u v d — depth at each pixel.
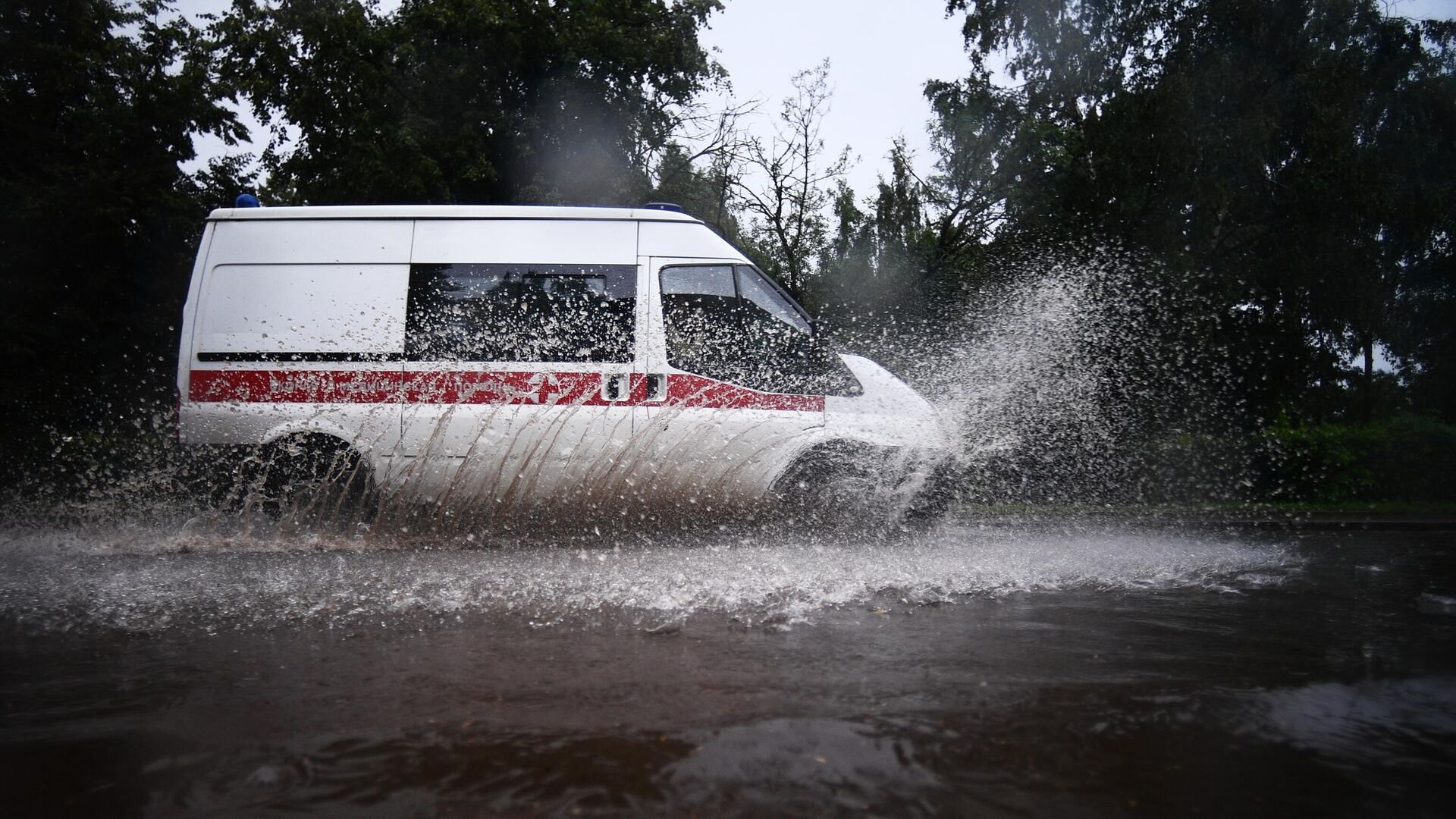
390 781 1.65
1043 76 22.98
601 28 22.52
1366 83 23.23
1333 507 14.26
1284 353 22.67
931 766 1.73
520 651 2.76
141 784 1.65
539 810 1.52
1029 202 21.91
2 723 2.04
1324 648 2.89
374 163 20.23
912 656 2.69
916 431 6.68
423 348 6.77
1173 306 14.64
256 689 2.32
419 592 3.94
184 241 17.30
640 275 6.86
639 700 2.19
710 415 6.56
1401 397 31.94
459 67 21.38
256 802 1.56
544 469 6.58
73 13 17.94
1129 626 3.25
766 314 6.82
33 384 15.59
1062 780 1.66
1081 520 9.16
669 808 1.52
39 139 17.36
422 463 6.62
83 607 3.61
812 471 6.54
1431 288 29.23
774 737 1.88
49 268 16.59
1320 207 21.48
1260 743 1.89
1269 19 21.12
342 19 21.48
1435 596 4.11
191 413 6.79
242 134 19.36
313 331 6.83
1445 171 24.45
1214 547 6.80
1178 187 20.59
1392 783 1.68
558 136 22.80
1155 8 21.30
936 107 23.95
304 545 6.13
